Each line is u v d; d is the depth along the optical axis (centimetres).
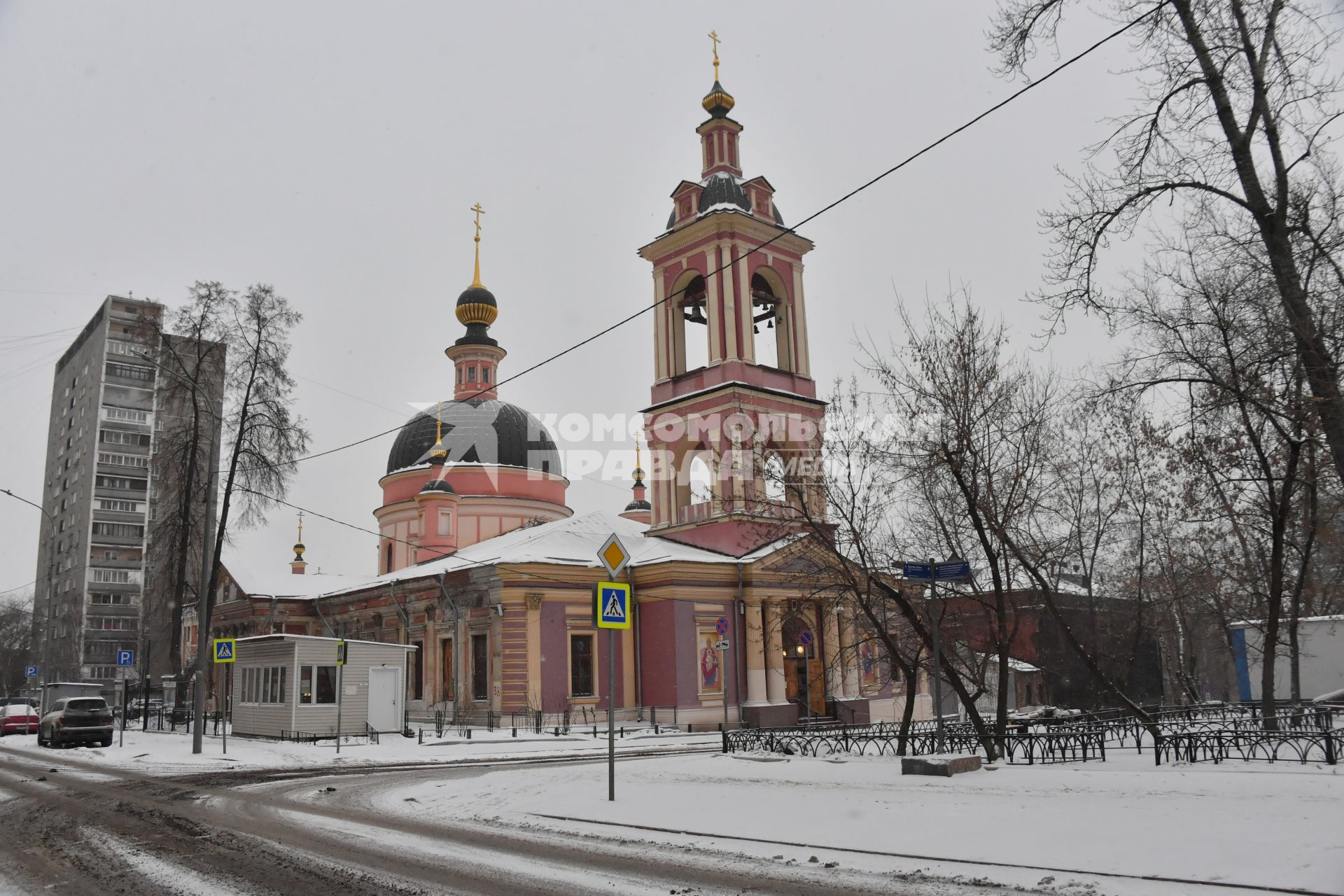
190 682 4672
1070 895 848
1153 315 2331
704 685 3897
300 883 990
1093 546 3039
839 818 1241
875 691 4347
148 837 1289
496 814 1469
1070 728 2058
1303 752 1526
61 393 10950
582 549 4147
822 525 2252
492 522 5528
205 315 4097
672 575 3916
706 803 1421
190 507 4125
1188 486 2578
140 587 9394
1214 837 970
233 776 2128
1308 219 1678
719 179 4453
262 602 5356
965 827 1120
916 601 2516
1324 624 3712
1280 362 1891
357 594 4947
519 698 3769
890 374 2081
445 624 4259
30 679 4859
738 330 4269
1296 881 823
